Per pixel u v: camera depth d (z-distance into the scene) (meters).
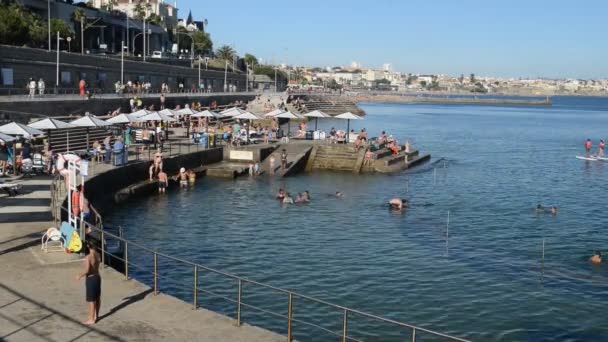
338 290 25.69
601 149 77.81
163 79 112.62
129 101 71.75
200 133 62.50
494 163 71.56
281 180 54.00
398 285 26.38
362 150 61.84
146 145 54.66
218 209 40.91
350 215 40.06
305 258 30.12
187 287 25.53
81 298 17.06
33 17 101.69
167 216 38.38
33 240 22.67
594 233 36.38
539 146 95.12
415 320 22.67
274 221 37.91
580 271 28.69
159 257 29.62
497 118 180.50
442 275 27.81
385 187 51.66
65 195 30.38
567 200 47.81
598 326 22.41
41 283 18.14
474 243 33.50
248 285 25.97
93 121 44.03
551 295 25.44
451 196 48.16
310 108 155.50
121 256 24.30
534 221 39.53
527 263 29.84
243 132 63.62
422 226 37.31
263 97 130.25
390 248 32.16
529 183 56.44
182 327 15.39
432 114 195.50
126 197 41.97
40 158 38.88
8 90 62.91
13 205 29.25
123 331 15.03
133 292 17.64
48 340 14.38
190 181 50.28
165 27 191.38
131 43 155.75
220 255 30.41
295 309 23.42
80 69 80.12
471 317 23.03
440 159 74.31
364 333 21.39
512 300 24.81
